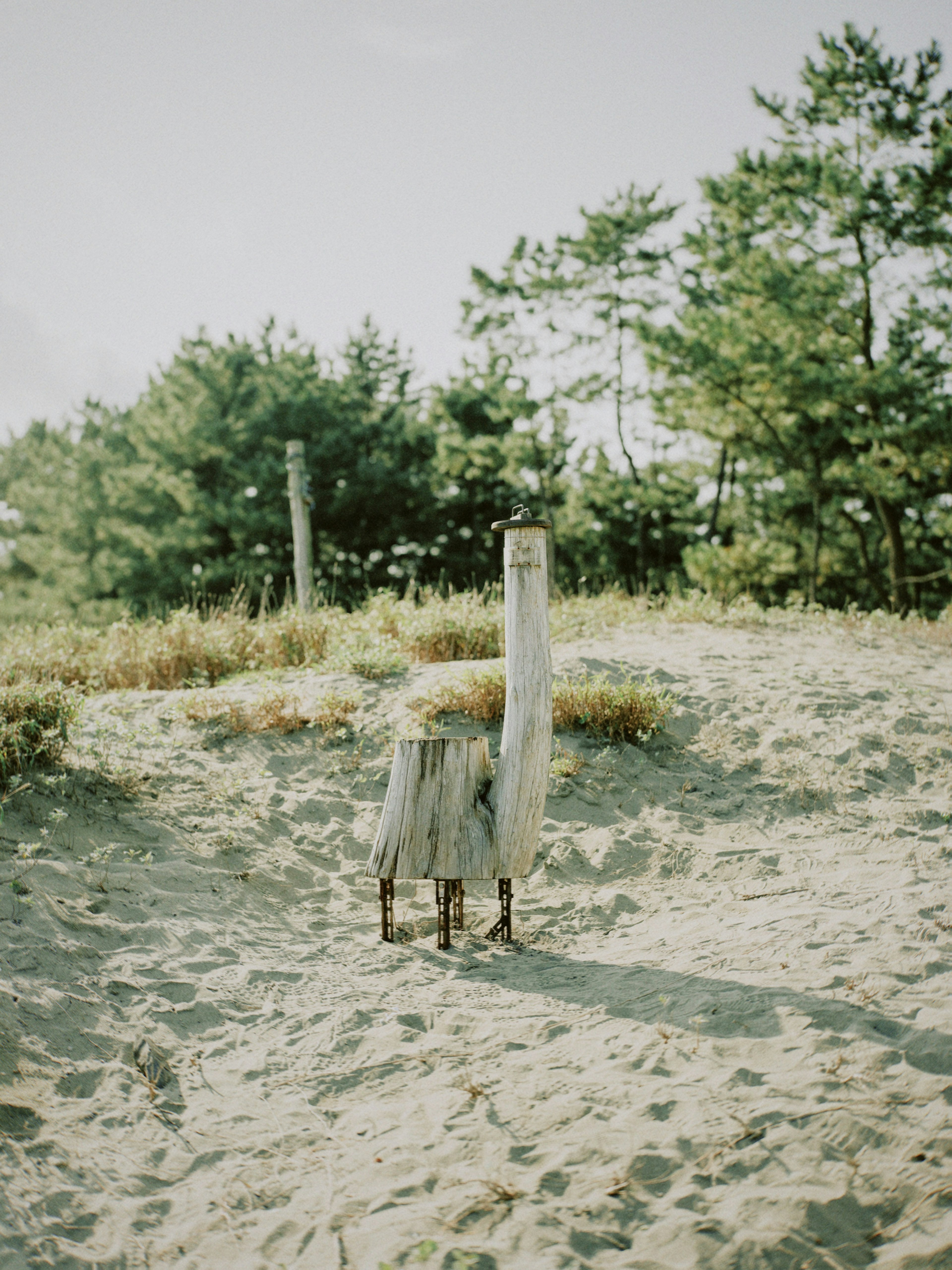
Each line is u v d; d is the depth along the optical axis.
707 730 6.82
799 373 19.69
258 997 3.76
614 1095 2.98
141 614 24.88
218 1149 2.81
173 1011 3.54
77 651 8.87
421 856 4.26
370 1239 2.41
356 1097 3.11
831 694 7.38
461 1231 2.42
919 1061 2.95
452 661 8.37
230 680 8.44
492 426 30.45
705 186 22.61
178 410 26.81
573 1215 2.46
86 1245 2.39
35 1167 2.63
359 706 7.16
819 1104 2.80
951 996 3.33
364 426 28.83
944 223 19.73
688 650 8.90
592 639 9.47
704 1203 2.46
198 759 6.29
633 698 6.78
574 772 6.21
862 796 5.82
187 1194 2.62
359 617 9.99
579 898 4.96
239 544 26.11
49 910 3.98
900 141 20.30
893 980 3.47
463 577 29.81
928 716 6.91
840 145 20.98
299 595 12.12
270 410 27.66
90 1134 2.82
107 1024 3.37
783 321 20.17
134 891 4.44
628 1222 2.43
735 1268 2.24
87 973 3.65
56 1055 3.13
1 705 5.55
